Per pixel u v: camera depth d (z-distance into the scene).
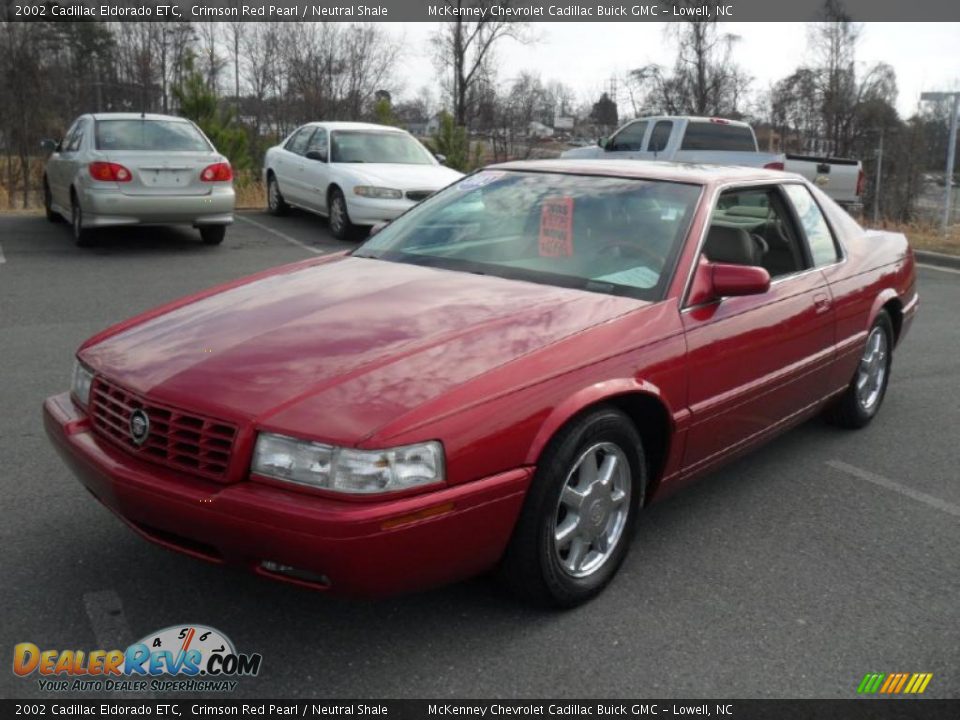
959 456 5.10
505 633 3.15
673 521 4.14
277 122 38.44
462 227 4.30
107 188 10.55
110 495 2.99
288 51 38.66
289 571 2.79
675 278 3.69
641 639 3.15
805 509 4.32
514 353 3.09
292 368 2.96
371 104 38.28
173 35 39.84
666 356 3.47
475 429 2.84
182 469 2.85
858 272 5.00
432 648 3.05
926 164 31.67
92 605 3.23
